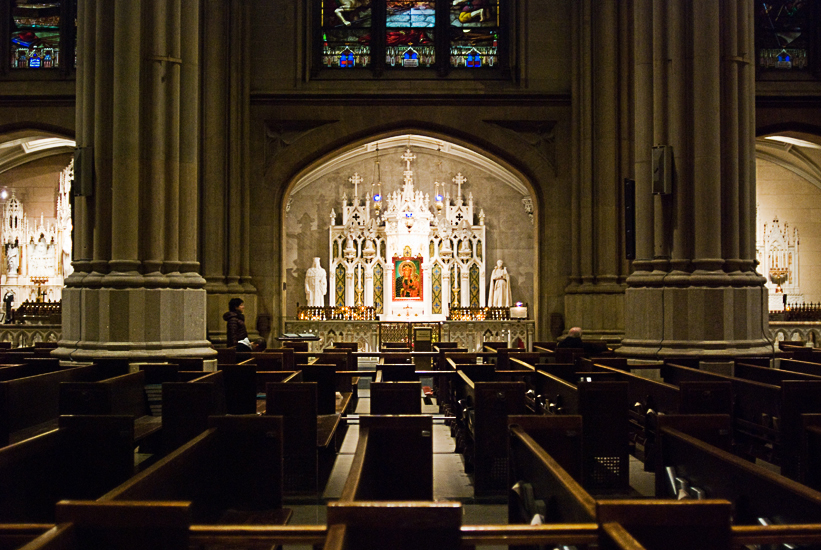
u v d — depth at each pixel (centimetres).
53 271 2530
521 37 1770
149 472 363
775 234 2533
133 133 1073
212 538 288
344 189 2667
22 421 747
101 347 1025
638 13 1167
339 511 281
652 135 1148
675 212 1095
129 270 1061
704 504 281
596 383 661
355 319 2041
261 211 1739
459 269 2570
